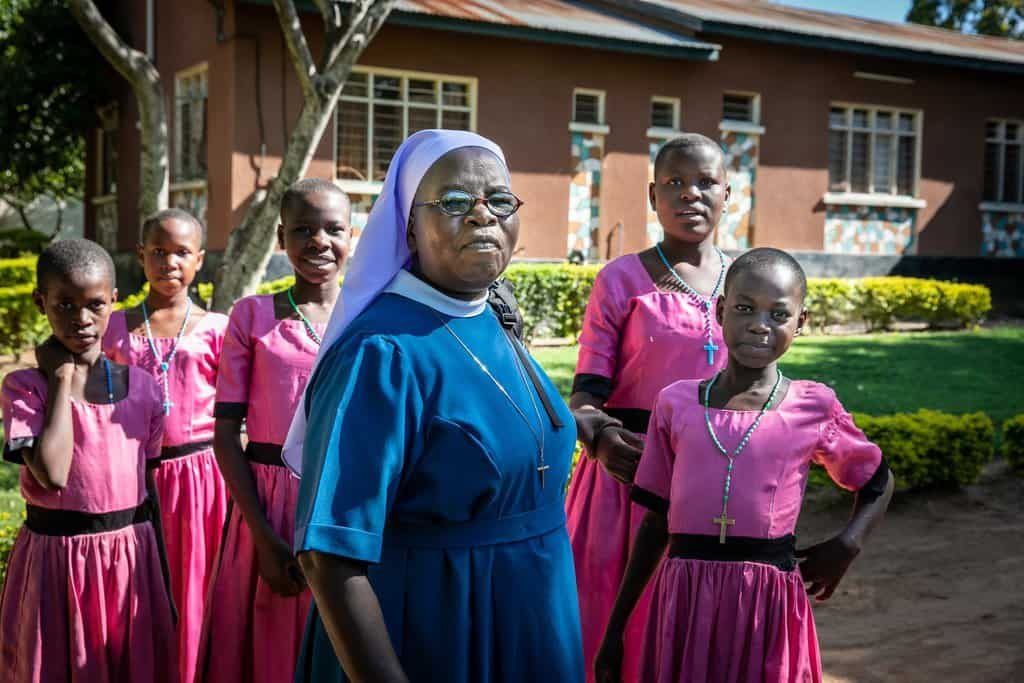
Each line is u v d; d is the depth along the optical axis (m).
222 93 13.74
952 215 18.80
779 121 17.08
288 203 3.43
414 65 14.38
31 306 11.99
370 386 1.90
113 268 3.34
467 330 2.07
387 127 14.49
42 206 29.45
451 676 1.95
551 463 2.11
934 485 7.21
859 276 17.91
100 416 3.28
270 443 3.38
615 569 3.34
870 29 20.00
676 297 3.36
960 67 18.31
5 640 3.24
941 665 4.27
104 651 3.21
